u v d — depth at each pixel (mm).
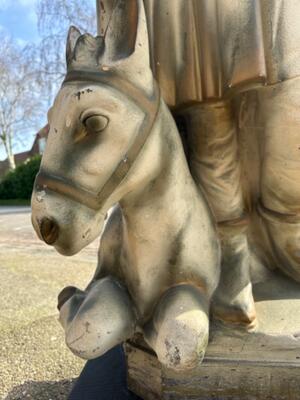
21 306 2951
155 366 997
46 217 754
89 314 886
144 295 937
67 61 784
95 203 776
